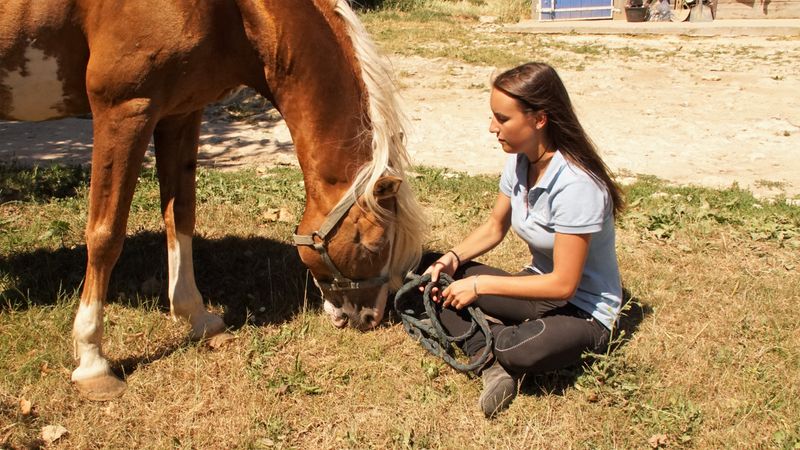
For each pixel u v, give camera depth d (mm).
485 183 5660
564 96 2725
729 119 8594
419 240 3000
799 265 4230
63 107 3145
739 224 4797
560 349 2848
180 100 2908
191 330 3377
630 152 7281
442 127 8164
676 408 2818
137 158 2842
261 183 5441
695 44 14656
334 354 3271
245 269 4039
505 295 2836
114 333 3354
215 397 2963
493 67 11797
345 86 2811
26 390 2941
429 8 19406
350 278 3021
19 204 4836
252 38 2811
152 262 4082
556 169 2760
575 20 18562
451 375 3113
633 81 10852
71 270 3969
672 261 4250
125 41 2689
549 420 2824
